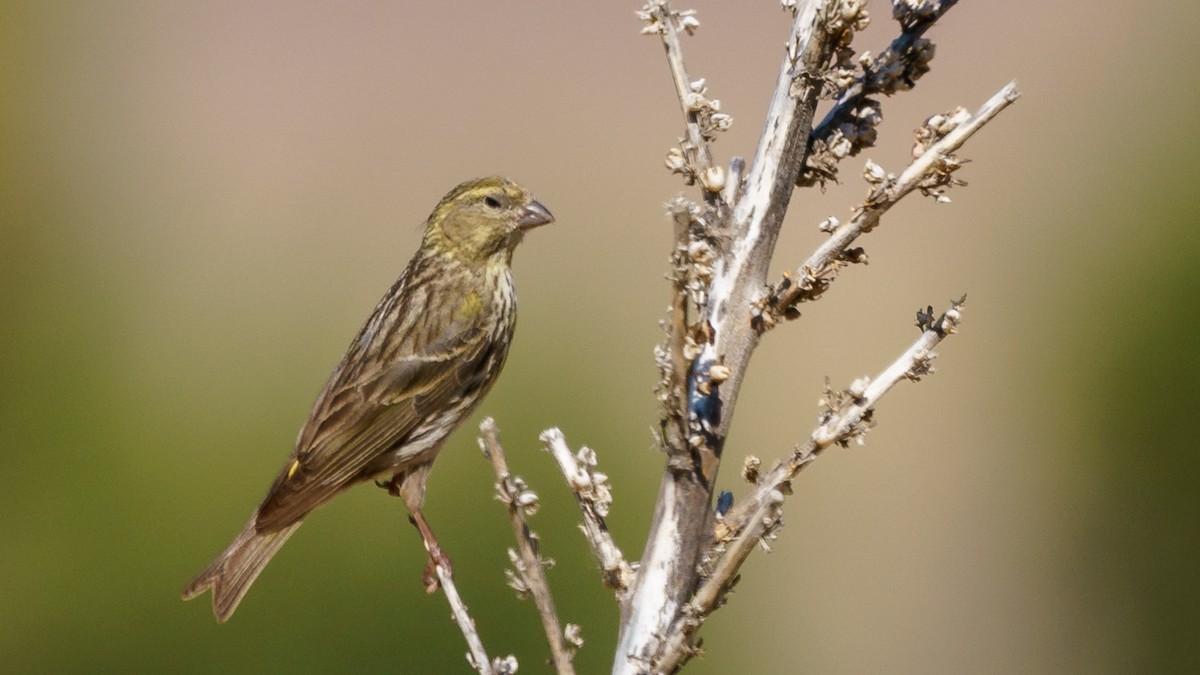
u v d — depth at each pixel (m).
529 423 14.06
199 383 15.22
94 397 14.90
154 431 14.45
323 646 12.70
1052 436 18.02
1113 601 16.97
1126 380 16.92
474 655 5.76
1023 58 24.92
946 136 5.20
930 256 21.27
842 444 5.26
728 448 18.00
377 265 20.33
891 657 17.34
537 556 5.46
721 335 5.31
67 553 13.54
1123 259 17.56
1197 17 24.97
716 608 5.21
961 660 17.12
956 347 20.16
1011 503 18.48
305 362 15.94
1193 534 16.50
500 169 22.97
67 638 13.34
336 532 12.91
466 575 12.72
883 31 21.59
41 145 21.91
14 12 21.98
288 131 24.09
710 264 5.21
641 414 14.48
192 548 13.59
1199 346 16.53
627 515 13.26
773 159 5.34
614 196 21.95
